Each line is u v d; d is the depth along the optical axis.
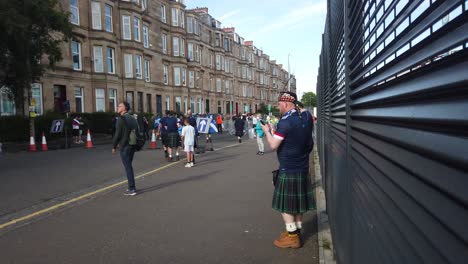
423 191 1.10
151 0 36.38
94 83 28.22
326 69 5.80
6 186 8.23
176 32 41.38
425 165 1.08
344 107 3.04
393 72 1.44
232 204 6.35
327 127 5.52
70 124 21.41
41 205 6.50
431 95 1.04
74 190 7.80
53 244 4.50
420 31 1.12
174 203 6.52
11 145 18.98
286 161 4.14
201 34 49.31
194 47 45.72
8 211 6.09
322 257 3.86
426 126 1.07
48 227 5.20
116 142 7.18
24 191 7.69
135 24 33.25
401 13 1.32
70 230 5.05
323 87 6.89
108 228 5.11
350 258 2.63
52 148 18.20
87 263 3.92
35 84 23.41
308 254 4.05
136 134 7.25
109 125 27.17
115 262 3.94
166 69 40.19
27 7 15.79
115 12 30.70
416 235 1.17
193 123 15.53
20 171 10.41
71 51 26.12
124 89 31.50
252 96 72.19
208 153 15.43
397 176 1.39
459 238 0.85
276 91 90.12
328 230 4.73
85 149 17.67
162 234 4.82
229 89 58.97
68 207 6.33
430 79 1.05
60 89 25.72
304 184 4.15
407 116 1.23
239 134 21.83
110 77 29.42
